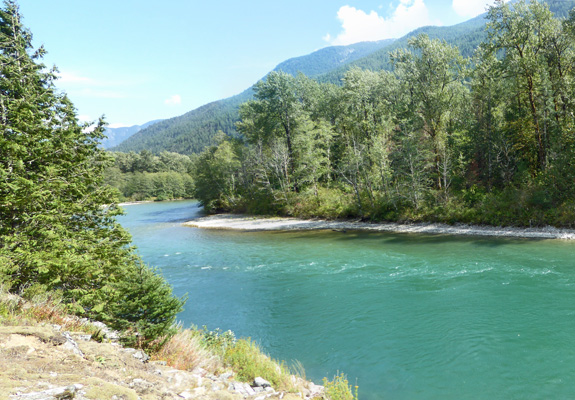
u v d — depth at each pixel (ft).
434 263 77.66
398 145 146.30
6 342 17.62
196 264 92.07
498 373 34.55
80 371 17.34
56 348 19.27
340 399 28.07
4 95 37.55
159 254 108.27
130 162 527.40
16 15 46.29
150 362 24.58
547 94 115.65
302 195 177.27
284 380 30.73
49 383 14.43
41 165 35.60
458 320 47.26
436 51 135.44
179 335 34.35
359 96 181.68
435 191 132.77
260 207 199.11
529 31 112.47
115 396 15.19
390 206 142.20
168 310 31.89
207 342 37.32
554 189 106.42
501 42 118.21
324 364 38.88
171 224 191.72
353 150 162.61
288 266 84.12
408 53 151.84
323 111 224.74
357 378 35.63
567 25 109.91
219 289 69.00
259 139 215.72
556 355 36.88
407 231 123.85
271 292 65.31
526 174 122.52
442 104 137.59
